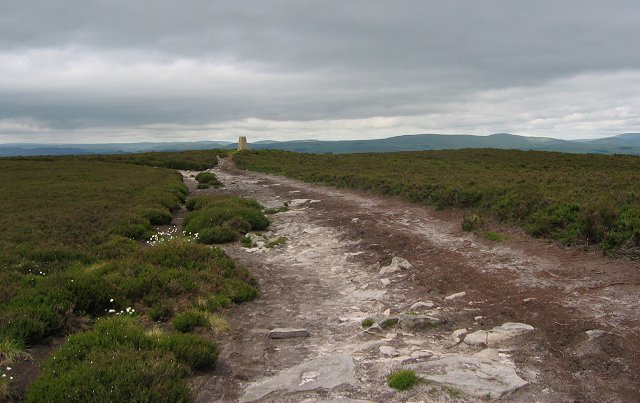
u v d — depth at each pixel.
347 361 6.78
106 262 12.94
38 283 9.89
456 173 34.12
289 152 77.94
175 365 6.36
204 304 9.70
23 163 54.72
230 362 7.13
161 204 25.42
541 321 7.94
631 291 8.72
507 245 13.27
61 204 24.77
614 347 6.66
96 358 6.29
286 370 6.76
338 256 14.84
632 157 52.22
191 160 66.31
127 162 62.22
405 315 8.66
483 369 6.27
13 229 17.64
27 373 6.62
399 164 47.00
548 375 6.14
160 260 12.50
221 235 17.28
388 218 19.56
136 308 9.48
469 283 10.62
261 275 12.90
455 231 15.99
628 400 5.47
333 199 26.91
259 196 31.69
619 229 11.92
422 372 6.24
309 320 9.20
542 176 27.38
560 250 12.03
